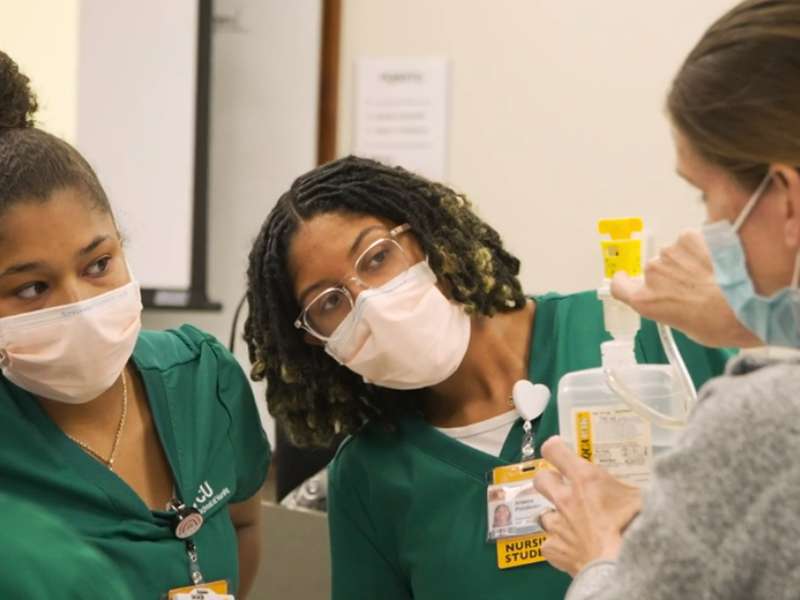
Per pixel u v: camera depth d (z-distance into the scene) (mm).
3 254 1423
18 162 1442
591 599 1118
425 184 1731
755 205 1094
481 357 1771
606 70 3934
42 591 1442
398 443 1789
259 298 1731
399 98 4145
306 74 4176
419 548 1737
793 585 962
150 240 4090
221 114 4266
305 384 1773
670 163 3885
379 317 1623
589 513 1359
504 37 4031
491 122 4066
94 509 1565
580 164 3982
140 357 1714
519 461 1719
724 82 1070
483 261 1710
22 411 1578
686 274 1226
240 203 4277
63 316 1463
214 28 4227
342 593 1838
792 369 1033
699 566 1005
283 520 2145
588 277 3996
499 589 1671
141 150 4078
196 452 1698
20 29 3527
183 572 1609
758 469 993
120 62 4074
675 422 1454
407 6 4121
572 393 1574
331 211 1657
